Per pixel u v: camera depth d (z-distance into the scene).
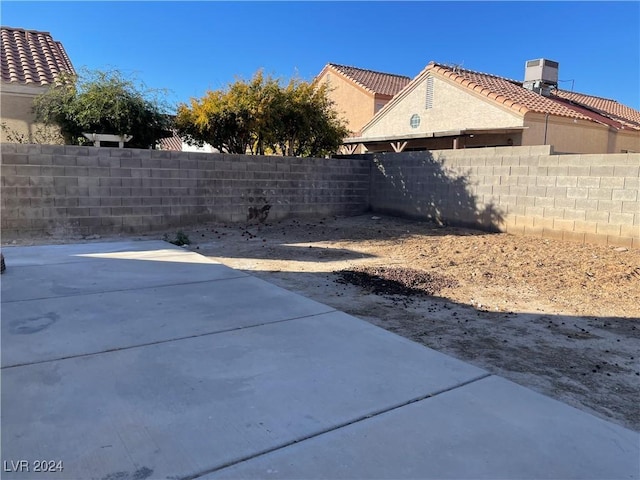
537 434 2.50
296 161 12.45
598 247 8.45
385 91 25.48
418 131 18.33
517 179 10.07
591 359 3.89
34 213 9.02
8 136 11.41
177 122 12.40
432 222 12.09
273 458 2.20
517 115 14.49
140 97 11.32
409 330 4.51
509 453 2.30
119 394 2.79
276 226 11.62
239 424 2.49
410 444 2.35
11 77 11.48
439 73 17.19
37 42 13.91
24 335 3.77
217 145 13.34
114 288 5.37
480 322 4.84
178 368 3.20
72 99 10.94
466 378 3.20
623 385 3.40
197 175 10.89
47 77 12.09
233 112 12.15
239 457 2.19
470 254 8.48
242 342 3.73
